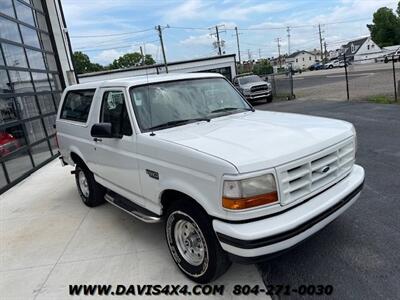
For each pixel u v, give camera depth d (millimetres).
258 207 2635
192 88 4238
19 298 3381
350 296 2871
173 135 3412
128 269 3639
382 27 83750
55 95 12367
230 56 37344
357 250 3482
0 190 7195
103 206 5582
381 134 7945
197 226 3039
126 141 3785
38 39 11703
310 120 3740
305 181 2883
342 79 29250
